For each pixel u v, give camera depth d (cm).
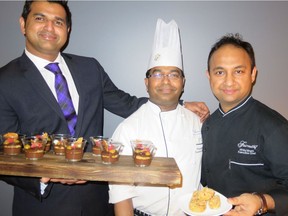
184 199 186
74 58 243
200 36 271
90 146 224
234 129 194
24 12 209
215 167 202
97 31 273
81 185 221
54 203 212
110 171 164
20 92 203
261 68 273
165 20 271
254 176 187
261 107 192
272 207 163
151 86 214
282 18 268
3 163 168
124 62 278
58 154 193
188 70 276
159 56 217
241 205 161
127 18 272
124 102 253
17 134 192
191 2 269
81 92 224
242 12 268
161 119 217
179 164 210
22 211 217
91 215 231
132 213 204
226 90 188
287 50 271
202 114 240
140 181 164
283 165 172
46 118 207
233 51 185
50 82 218
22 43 275
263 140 180
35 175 167
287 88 274
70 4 270
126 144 211
